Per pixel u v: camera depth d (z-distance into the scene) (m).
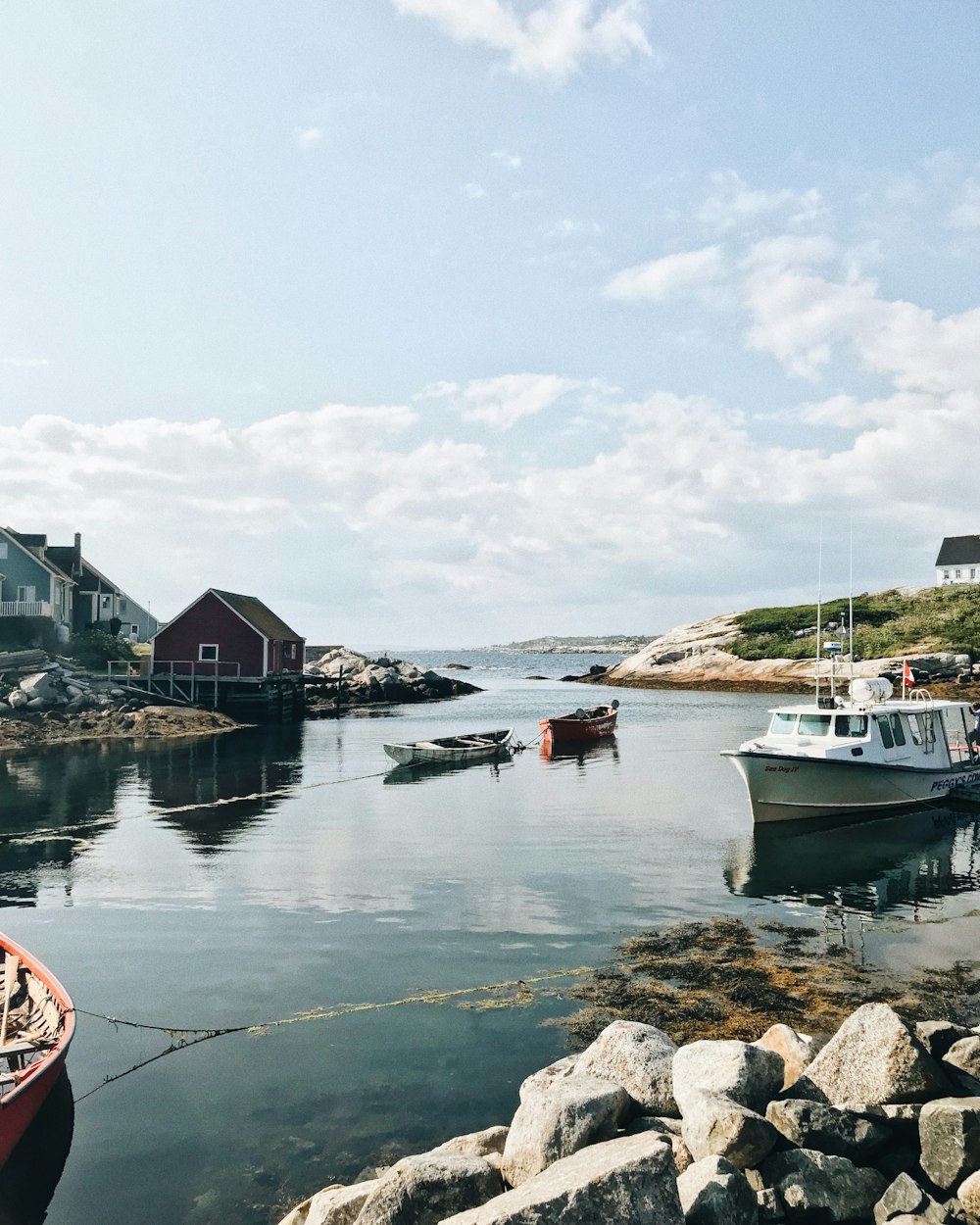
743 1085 6.88
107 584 75.12
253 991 11.70
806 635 84.25
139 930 14.29
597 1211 5.27
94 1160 7.84
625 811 24.75
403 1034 10.29
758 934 13.88
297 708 60.56
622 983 11.78
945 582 89.56
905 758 23.61
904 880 17.16
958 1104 6.34
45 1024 9.59
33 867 18.52
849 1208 6.09
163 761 35.88
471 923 14.52
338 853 19.73
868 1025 7.20
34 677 47.75
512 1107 8.62
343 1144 8.04
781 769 21.75
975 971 12.11
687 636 96.50
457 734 48.16
